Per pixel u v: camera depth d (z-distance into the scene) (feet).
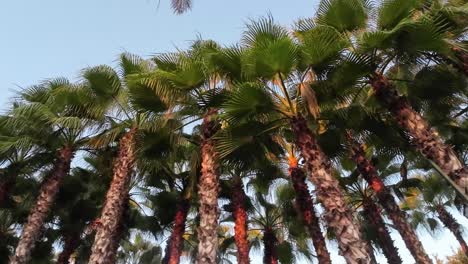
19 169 38.86
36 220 32.65
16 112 34.04
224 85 29.89
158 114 32.40
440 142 22.62
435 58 25.95
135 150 32.99
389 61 25.67
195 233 59.67
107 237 28.71
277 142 35.12
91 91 34.86
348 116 31.12
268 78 25.82
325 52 25.63
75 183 45.68
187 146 41.57
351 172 46.93
